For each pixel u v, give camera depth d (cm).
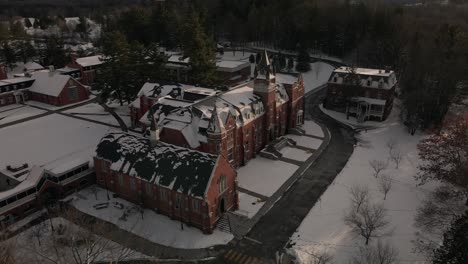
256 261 5034
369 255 4716
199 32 11138
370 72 10506
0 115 10712
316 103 11525
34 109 11169
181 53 15150
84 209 6059
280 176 7162
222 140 6494
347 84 10200
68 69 13638
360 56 14900
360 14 17050
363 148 8381
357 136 9075
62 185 6316
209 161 5609
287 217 5928
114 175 6306
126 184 6200
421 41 13162
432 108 9075
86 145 8606
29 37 18438
